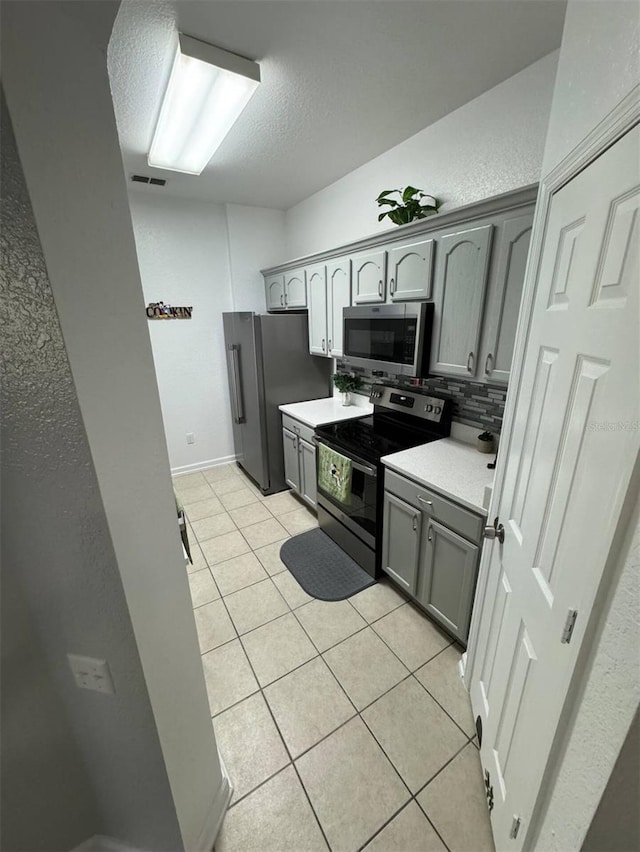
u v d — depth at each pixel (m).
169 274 3.48
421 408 2.35
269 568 2.46
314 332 3.08
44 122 0.52
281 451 3.45
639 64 0.58
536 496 0.94
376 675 1.70
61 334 0.56
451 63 1.57
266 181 2.91
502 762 1.08
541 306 1.02
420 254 1.92
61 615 0.76
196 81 1.57
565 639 0.72
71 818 0.98
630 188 0.60
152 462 0.80
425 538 1.83
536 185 1.35
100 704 0.85
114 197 0.65
